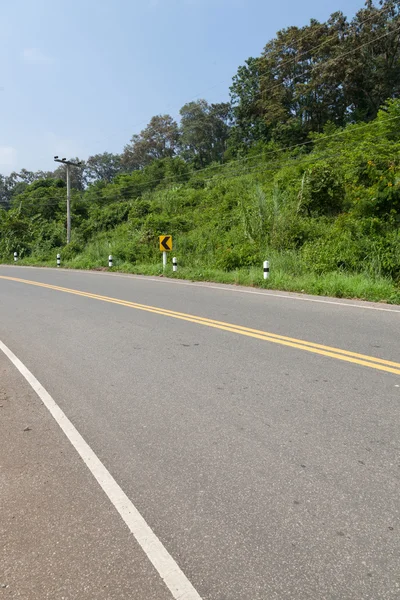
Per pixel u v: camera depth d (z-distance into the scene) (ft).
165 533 8.75
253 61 187.62
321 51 159.74
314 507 9.32
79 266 88.79
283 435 12.67
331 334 23.79
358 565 7.64
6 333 28.81
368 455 11.35
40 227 136.98
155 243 85.56
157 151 317.83
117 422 14.25
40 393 17.30
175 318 30.58
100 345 24.29
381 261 42.29
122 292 46.62
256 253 59.77
